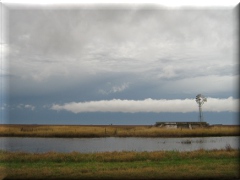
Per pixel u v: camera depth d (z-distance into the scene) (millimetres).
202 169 11266
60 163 11977
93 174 11039
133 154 12258
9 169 11688
